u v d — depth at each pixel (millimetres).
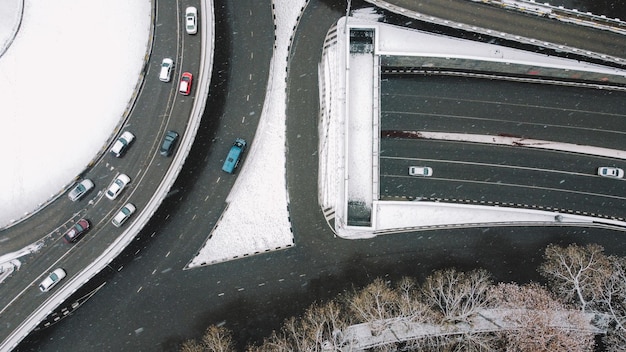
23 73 75125
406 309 68500
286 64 76938
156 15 73062
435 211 74375
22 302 70750
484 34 74000
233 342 74625
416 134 78562
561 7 73750
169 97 72562
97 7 75250
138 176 72062
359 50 74938
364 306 70188
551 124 78562
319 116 76562
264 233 75812
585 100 78125
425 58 74000
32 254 71375
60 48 75188
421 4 73625
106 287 75312
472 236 76500
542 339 66125
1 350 69812
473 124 78625
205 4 72625
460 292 69750
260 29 77125
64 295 70812
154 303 75562
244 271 75750
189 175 75688
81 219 71625
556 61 74000
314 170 76188
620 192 78000
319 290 75750
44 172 73688
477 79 78750
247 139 76312
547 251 73750
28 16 75375
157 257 75562
